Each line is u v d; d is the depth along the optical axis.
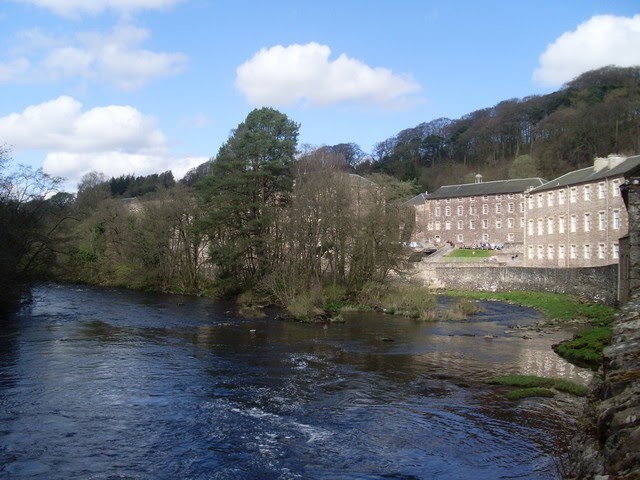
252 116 57.88
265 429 15.51
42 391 19.23
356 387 20.50
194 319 40.62
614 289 42.62
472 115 170.62
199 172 141.12
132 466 12.72
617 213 57.62
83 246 73.75
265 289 51.22
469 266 73.38
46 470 12.43
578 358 25.17
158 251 66.25
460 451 13.73
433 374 22.69
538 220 74.50
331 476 12.16
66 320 39.06
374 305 47.94
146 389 19.83
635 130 100.75
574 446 9.74
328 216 49.94
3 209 38.88
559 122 119.44
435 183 137.38
